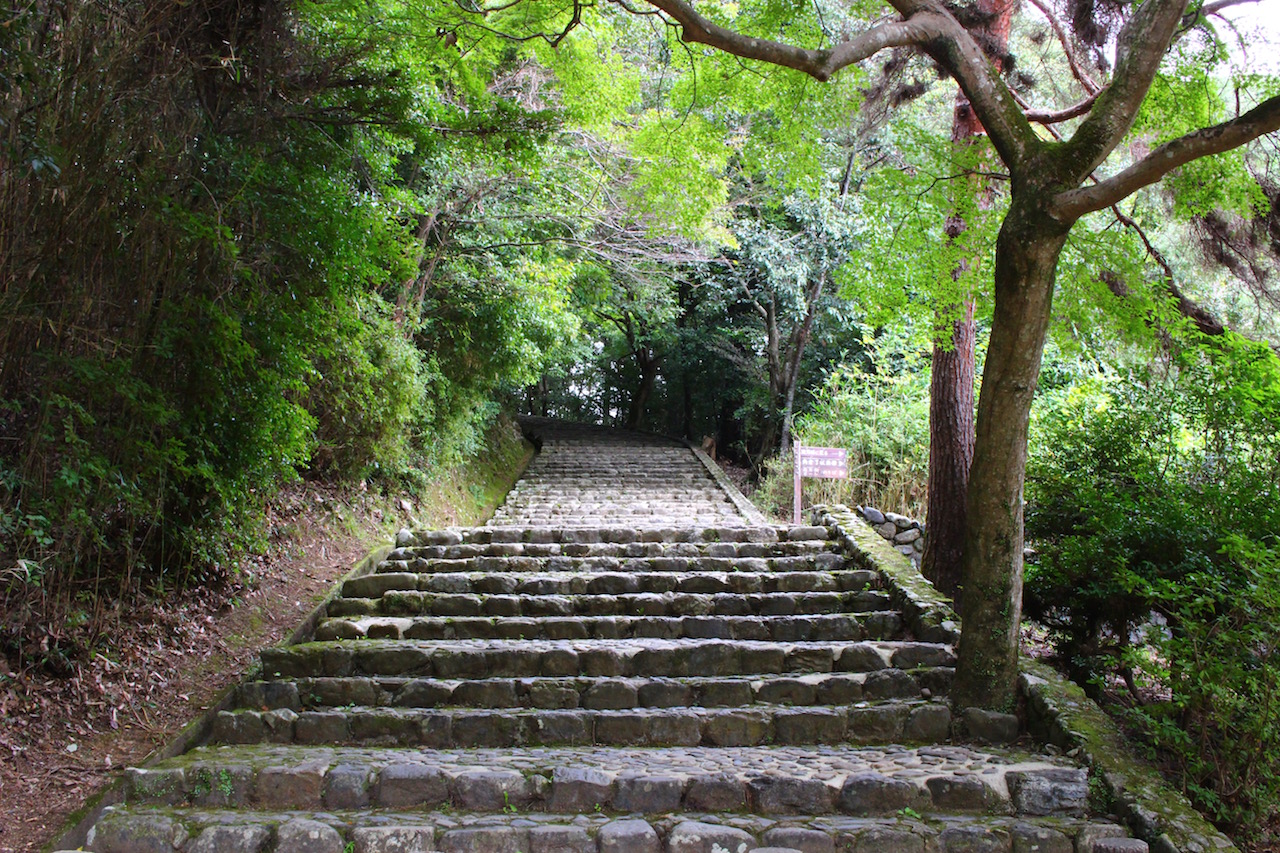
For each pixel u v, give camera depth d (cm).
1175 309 560
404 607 573
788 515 1166
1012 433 415
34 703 379
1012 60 607
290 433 524
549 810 346
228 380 457
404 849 316
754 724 420
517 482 1431
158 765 369
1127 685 520
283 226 477
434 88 639
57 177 346
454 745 420
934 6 439
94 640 419
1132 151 607
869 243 679
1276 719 358
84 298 371
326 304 547
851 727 420
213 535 510
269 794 356
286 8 502
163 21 418
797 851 310
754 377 1717
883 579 572
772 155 644
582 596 569
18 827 321
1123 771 354
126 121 392
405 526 860
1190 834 307
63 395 369
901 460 1019
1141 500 509
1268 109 341
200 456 462
